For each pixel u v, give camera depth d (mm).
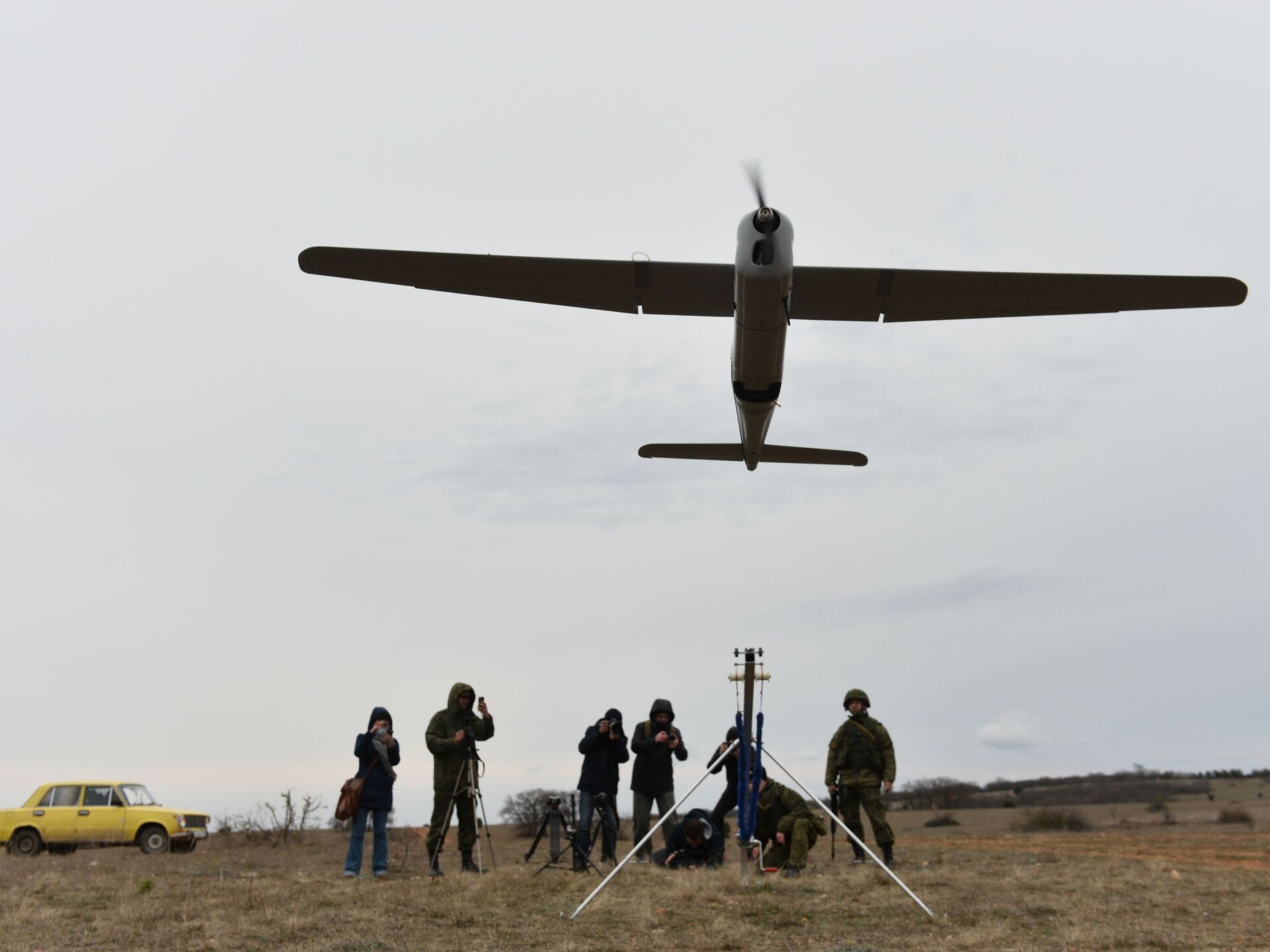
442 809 9500
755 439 12531
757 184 9219
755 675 8203
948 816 26625
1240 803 27750
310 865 12211
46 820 16344
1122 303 11656
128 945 5770
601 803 9883
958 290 11500
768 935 6109
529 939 5941
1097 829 20172
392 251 11047
